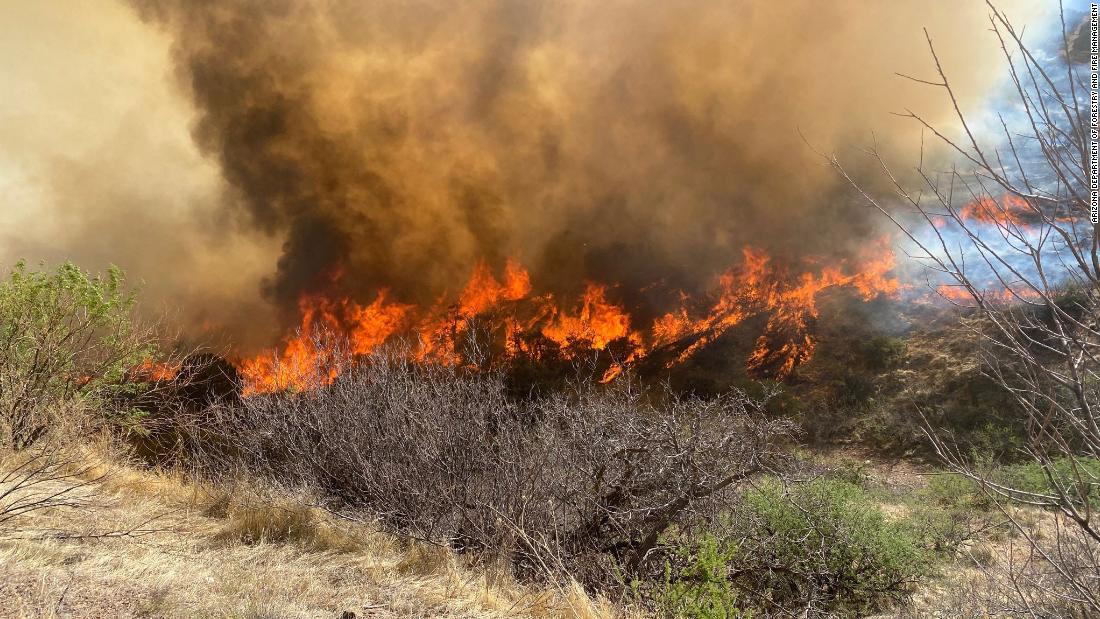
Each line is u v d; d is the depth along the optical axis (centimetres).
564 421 596
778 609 590
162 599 355
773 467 604
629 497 564
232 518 561
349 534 548
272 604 374
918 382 2602
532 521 550
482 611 423
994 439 1684
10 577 352
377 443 609
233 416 696
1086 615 282
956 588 554
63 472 586
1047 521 629
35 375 679
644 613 465
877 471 1769
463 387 623
